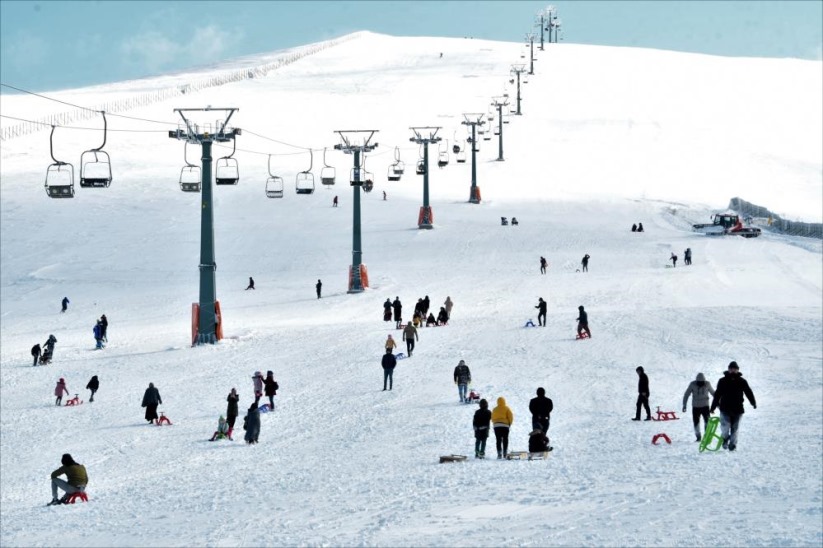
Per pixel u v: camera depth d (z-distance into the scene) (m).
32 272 117.31
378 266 110.44
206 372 58.06
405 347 61.53
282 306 89.62
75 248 129.50
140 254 124.62
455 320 73.31
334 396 47.81
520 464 28.95
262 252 122.75
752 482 22.62
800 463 25.48
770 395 41.88
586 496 22.09
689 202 166.75
